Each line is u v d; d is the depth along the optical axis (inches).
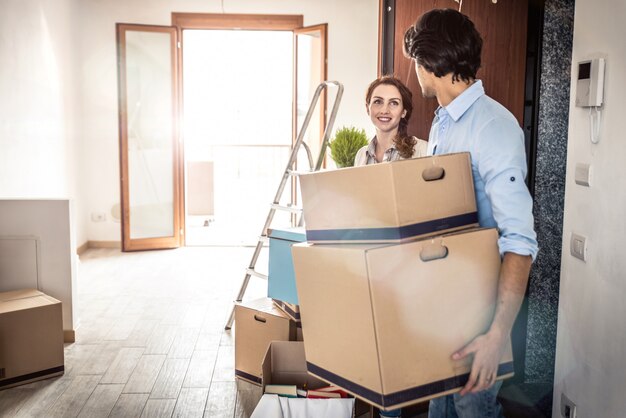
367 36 252.8
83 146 251.6
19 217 133.5
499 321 56.2
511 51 105.3
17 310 114.2
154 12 251.3
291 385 96.3
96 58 249.1
